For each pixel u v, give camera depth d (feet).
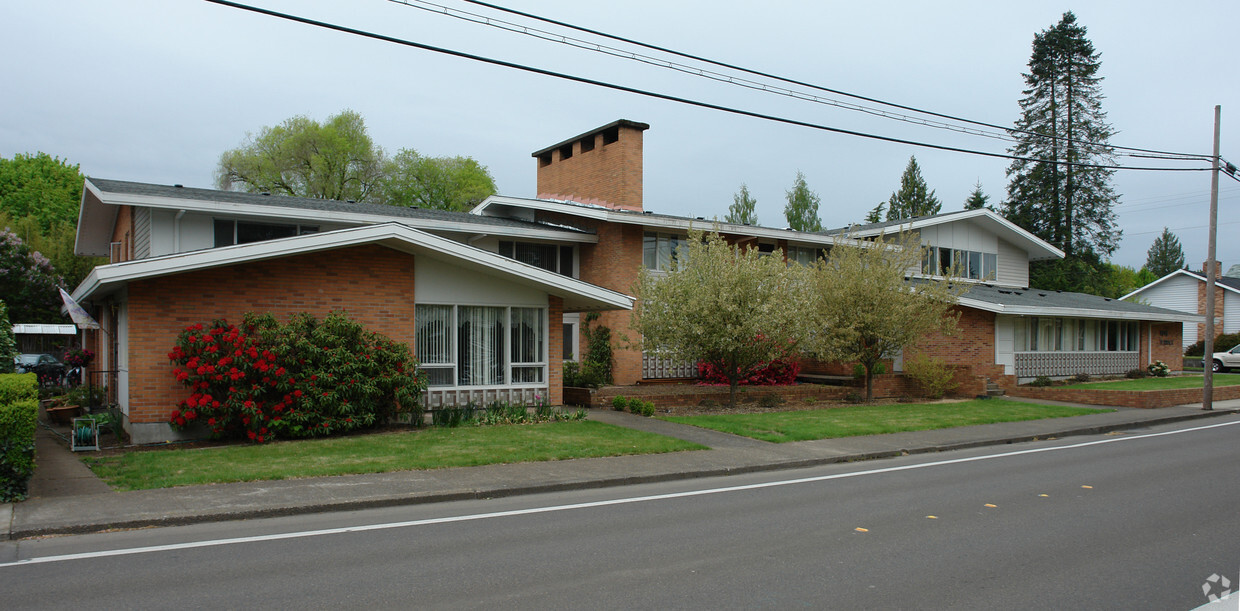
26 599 18.25
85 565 21.20
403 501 29.99
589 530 25.98
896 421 58.90
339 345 46.14
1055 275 159.74
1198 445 50.44
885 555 22.97
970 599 18.95
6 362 40.70
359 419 45.98
